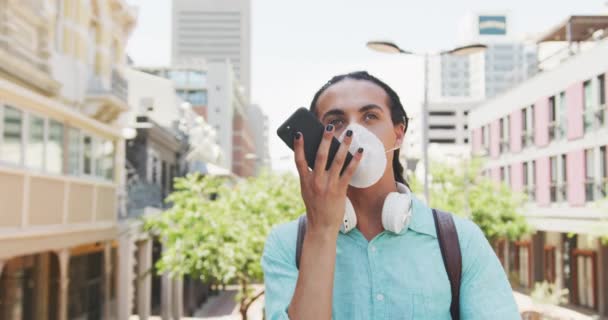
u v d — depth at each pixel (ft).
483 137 131.85
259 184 72.18
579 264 95.81
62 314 48.11
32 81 44.11
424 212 5.21
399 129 5.53
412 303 4.93
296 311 4.33
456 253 5.05
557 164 95.35
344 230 5.13
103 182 56.08
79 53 53.98
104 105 56.24
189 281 99.40
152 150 81.41
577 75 87.25
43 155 44.37
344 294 5.05
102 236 56.65
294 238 5.24
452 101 352.28
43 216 42.78
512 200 97.14
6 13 40.47
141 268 75.97
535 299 69.15
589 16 91.35
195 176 64.39
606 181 79.71
